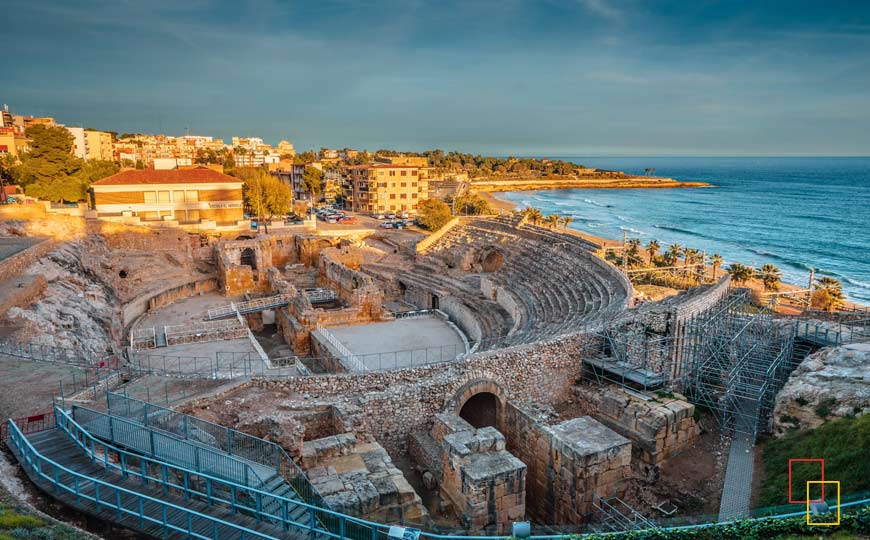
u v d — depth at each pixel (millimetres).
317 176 171000
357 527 21078
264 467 22109
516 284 66438
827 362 34438
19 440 20969
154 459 20656
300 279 76688
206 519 18609
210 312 58219
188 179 97625
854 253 146625
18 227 61781
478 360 35250
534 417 33125
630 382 37594
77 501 18656
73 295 50531
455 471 27891
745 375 37250
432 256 87688
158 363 44219
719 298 45344
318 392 32656
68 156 91062
